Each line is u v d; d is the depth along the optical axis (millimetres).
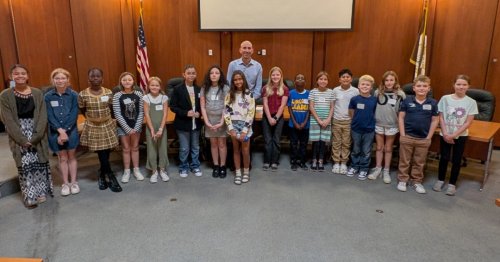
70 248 2438
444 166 3404
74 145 3266
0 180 3281
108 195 3328
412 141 3379
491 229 2707
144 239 2549
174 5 5680
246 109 3527
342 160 3938
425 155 3398
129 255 2354
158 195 3330
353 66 5500
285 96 3830
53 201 3189
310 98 3842
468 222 2818
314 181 3682
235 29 5520
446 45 5090
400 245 2475
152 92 3580
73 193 3346
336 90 3859
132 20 5887
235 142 3553
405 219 2859
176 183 3633
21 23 5059
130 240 2537
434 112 3312
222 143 3701
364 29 5340
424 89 3305
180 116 3666
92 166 4133
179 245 2469
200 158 4391
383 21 5270
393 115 3551
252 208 3047
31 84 5246
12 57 5086
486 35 4781
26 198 3039
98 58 5680
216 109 3615
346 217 2887
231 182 3654
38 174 3125
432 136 3521
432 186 3566
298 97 3852
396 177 3805
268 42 5574
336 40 5469
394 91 3555
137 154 3703
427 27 5152
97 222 2805
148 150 3633
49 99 3104
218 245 2469
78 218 2871
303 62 5590
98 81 3258
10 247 2455
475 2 4766
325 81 3771
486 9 4715
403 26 5234
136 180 3715
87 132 3326
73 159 3326
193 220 2832
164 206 3092
